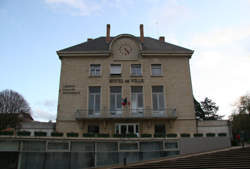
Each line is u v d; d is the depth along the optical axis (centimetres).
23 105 4281
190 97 2500
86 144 1864
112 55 2658
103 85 2539
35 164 1753
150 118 2331
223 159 1494
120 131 2359
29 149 1780
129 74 2584
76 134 1939
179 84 2553
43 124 2431
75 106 2456
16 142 1780
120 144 1912
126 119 2345
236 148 1741
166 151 1925
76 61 2638
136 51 2673
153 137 1981
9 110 3966
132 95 2530
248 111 4122
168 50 2659
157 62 2636
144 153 1903
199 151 1933
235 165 1390
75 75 2577
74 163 1802
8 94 4069
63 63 2627
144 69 2606
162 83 2552
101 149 1870
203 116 4862
